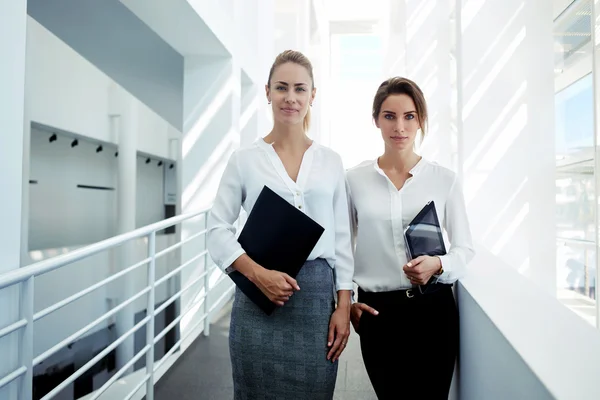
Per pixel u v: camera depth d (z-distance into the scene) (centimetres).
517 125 277
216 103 371
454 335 134
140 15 286
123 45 394
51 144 562
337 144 1085
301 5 680
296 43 628
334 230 123
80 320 585
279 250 108
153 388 210
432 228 130
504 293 126
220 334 304
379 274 138
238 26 396
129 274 681
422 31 464
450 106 452
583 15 245
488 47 279
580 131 254
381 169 141
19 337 121
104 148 683
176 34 320
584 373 72
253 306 117
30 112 466
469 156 280
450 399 175
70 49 538
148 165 848
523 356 80
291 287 104
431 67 460
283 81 113
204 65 372
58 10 357
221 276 378
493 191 279
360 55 1113
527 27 277
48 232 557
